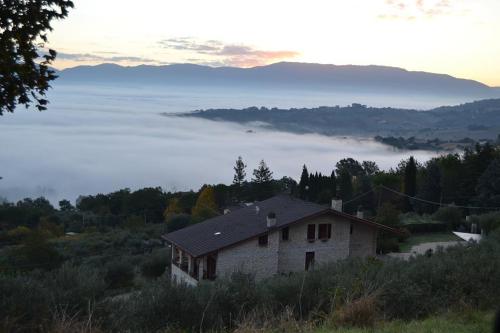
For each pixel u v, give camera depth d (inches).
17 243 2223.2
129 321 350.0
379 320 362.3
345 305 370.0
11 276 360.8
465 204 2682.1
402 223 1905.8
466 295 417.7
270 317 355.6
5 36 280.2
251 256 1179.3
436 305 400.5
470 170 2714.1
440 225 1979.6
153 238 2287.2
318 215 1259.2
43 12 285.3
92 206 3661.4
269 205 1398.9
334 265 584.7
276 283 439.8
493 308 391.5
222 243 1161.4
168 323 352.8
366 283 411.5
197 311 366.9
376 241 1402.6
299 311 408.5
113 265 1337.4
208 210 2576.3
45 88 293.9
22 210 3112.7
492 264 459.2
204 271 1154.7
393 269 484.4
